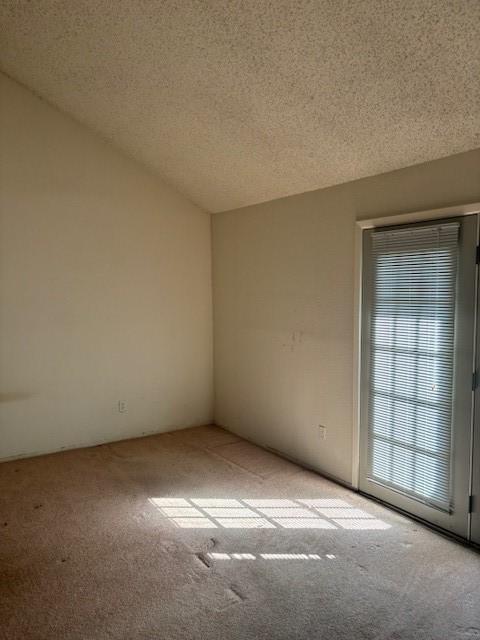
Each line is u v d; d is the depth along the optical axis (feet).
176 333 15.53
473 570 7.81
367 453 10.57
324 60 7.68
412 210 9.30
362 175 10.27
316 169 10.78
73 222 13.34
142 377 14.93
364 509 10.01
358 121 8.73
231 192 13.76
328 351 11.46
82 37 9.52
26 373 12.94
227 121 10.47
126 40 9.12
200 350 16.12
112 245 14.06
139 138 12.82
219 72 9.00
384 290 9.89
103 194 13.79
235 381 15.24
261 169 11.83
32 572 7.80
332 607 6.93
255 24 7.54
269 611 6.85
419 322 9.18
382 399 10.10
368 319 10.31
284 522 9.48
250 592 7.29
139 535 9.00
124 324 14.46
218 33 8.04
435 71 7.00
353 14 6.66
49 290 13.12
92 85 11.14
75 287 13.52
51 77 11.45
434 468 9.07
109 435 14.43
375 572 7.77
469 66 6.68
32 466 12.44
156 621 6.66
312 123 9.34
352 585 7.43
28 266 12.76
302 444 12.48
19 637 6.38
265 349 13.69
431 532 9.04
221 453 13.52
